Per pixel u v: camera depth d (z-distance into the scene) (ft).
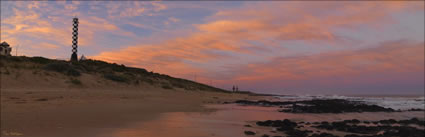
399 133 36.88
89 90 94.99
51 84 93.20
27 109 40.22
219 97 128.77
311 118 53.21
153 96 97.04
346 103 114.62
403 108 94.99
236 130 31.50
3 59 121.19
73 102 55.62
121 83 122.93
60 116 34.88
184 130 28.91
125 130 27.20
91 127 27.96
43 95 67.51
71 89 91.56
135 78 140.15
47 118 32.73
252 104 91.86
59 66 114.32
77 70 118.73
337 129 38.83
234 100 109.70
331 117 56.80
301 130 36.04
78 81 104.27
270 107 79.05
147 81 142.41
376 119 56.39
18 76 91.50
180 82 185.06
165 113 44.75
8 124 27.89
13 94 65.62
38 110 39.81
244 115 50.16
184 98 99.45
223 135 27.63
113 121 32.71
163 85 145.69
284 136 30.09
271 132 32.37
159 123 32.89
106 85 112.68
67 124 29.17
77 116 35.63
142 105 58.03
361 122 49.57
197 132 28.27
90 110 43.27
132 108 50.29
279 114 57.98
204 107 64.18
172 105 63.05
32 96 63.41
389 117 61.16
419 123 49.42
